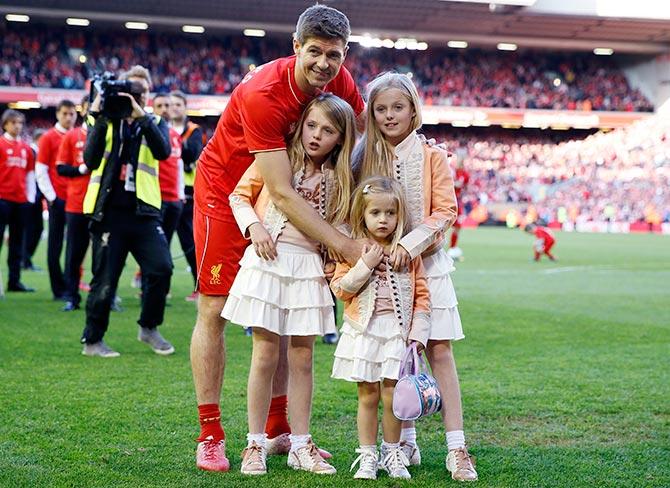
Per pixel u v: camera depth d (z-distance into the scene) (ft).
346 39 11.43
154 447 12.90
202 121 141.49
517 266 55.16
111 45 134.92
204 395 12.26
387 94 11.87
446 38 141.18
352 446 13.25
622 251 73.00
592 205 133.28
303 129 11.82
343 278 11.47
